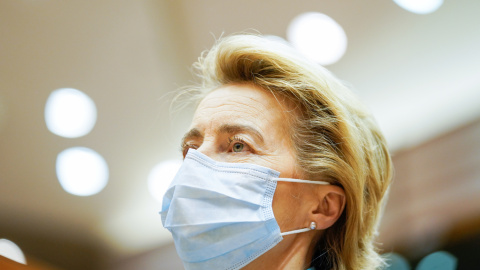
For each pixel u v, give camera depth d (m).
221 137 1.53
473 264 3.28
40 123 4.29
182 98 2.20
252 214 1.42
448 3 3.43
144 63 4.00
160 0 3.58
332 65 3.76
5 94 4.09
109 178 4.69
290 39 3.60
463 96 3.77
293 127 1.55
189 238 1.42
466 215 3.41
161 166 4.65
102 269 5.05
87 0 3.60
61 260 4.90
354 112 1.69
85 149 4.53
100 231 5.08
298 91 1.56
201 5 3.56
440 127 3.83
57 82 4.11
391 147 4.04
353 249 1.58
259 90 1.58
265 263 1.47
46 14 3.65
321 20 3.56
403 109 4.03
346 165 1.54
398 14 3.53
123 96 4.21
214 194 1.43
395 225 3.67
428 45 3.68
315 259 1.58
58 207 4.85
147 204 4.89
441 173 3.68
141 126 4.38
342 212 1.59
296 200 1.49
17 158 4.50
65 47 3.87
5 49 3.83
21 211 4.79
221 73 1.68
